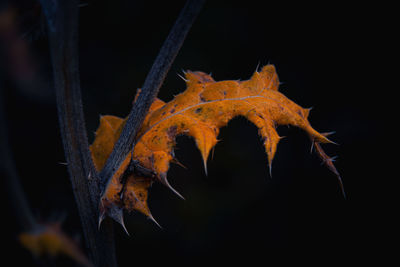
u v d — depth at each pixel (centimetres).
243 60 118
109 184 47
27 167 89
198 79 48
